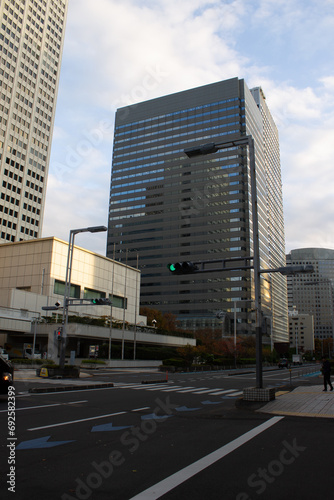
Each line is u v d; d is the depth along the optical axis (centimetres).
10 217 10412
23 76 11038
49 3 12150
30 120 11194
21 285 5978
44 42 11862
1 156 10275
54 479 533
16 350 4912
